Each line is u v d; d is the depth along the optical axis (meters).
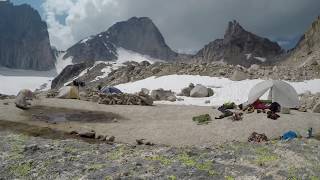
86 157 23.52
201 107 49.75
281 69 87.06
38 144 27.12
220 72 84.31
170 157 22.59
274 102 44.31
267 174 19.22
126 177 19.08
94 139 33.97
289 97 47.69
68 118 41.56
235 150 23.95
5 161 22.91
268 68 91.19
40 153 24.61
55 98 54.78
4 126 36.38
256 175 19.17
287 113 42.50
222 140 32.41
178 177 19.00
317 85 75.31
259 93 47.06
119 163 21.83
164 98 63.34
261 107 44.91
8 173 20.92
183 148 25.28
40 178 20.06
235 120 38.03
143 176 19.19
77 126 37.97
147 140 33.09
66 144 27.36
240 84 72.12
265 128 35.34
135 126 37.75
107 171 20.33
